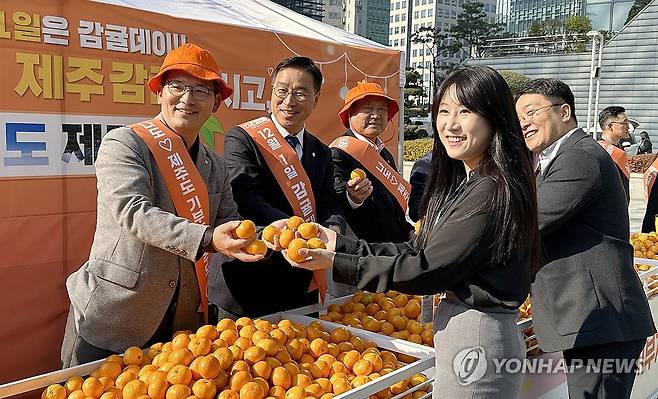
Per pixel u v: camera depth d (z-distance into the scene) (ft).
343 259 5.93
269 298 8.98
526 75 92.43
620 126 17.93
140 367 6.29
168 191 7.00
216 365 5.82
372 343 7.47
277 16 15.76
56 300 10.33
